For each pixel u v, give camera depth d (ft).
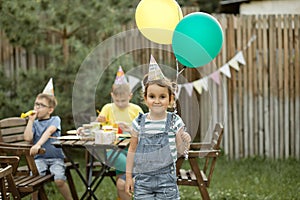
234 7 28.94
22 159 21.86
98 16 21.76
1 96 21.44
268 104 22.27
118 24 22.00
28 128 14.43
